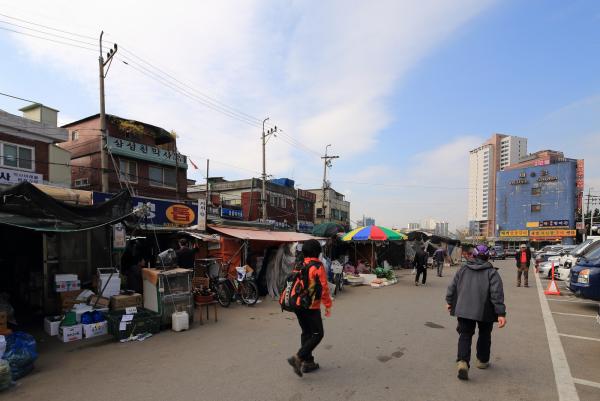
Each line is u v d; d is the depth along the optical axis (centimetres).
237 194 3809
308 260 486
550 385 443
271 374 480
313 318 471
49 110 2041
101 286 794
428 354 562
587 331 720
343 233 2025
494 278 457
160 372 492
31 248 869
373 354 562
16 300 903
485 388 434
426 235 2734
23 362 482
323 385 443
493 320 458
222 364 521
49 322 690
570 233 6406
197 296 992
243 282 1034
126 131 2525
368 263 2016
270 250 1197
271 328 741
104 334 683
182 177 2827
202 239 1122
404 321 798
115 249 972
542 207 6775
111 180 2333
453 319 820
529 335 687
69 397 418
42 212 598
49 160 1798
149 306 757
